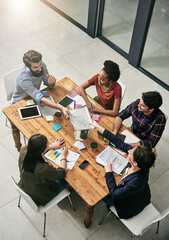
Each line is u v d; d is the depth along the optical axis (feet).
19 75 11.16
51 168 8.82
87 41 18.13
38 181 8.84
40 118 10.75
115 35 17.48
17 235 10.68
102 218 11.25
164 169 12.84
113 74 10.46
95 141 10.25
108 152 9.95
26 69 11.16
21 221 11.00
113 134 10.02
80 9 18.11
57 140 10.07
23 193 8.79
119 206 9.42
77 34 18.48
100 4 16.55
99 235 10.85
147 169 8.65
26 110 10.89
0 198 11.53
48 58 16.98
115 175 9.44
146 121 10.37
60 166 9.33
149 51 16.28
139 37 15.46
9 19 18.93
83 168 9.46
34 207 9.23
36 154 8.39
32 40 17.85
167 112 14.94
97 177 9.35
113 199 9.37
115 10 16.62
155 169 12.80
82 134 10.11
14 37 17.88
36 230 10.84
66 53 17.37
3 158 12.66
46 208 9.66
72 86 12.00
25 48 17.37
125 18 16.53
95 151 9.96
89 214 9.92
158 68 16.42
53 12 19.67
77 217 11.21
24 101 11.26
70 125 10.64
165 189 12.24
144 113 10.16
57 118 10.61
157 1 14.21
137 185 8.70
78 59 17.11
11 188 11.82
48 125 10.57
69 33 18.49
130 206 9.32
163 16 15.08
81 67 16.71
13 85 12.46
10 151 12.91
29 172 8.72
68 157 9.71
